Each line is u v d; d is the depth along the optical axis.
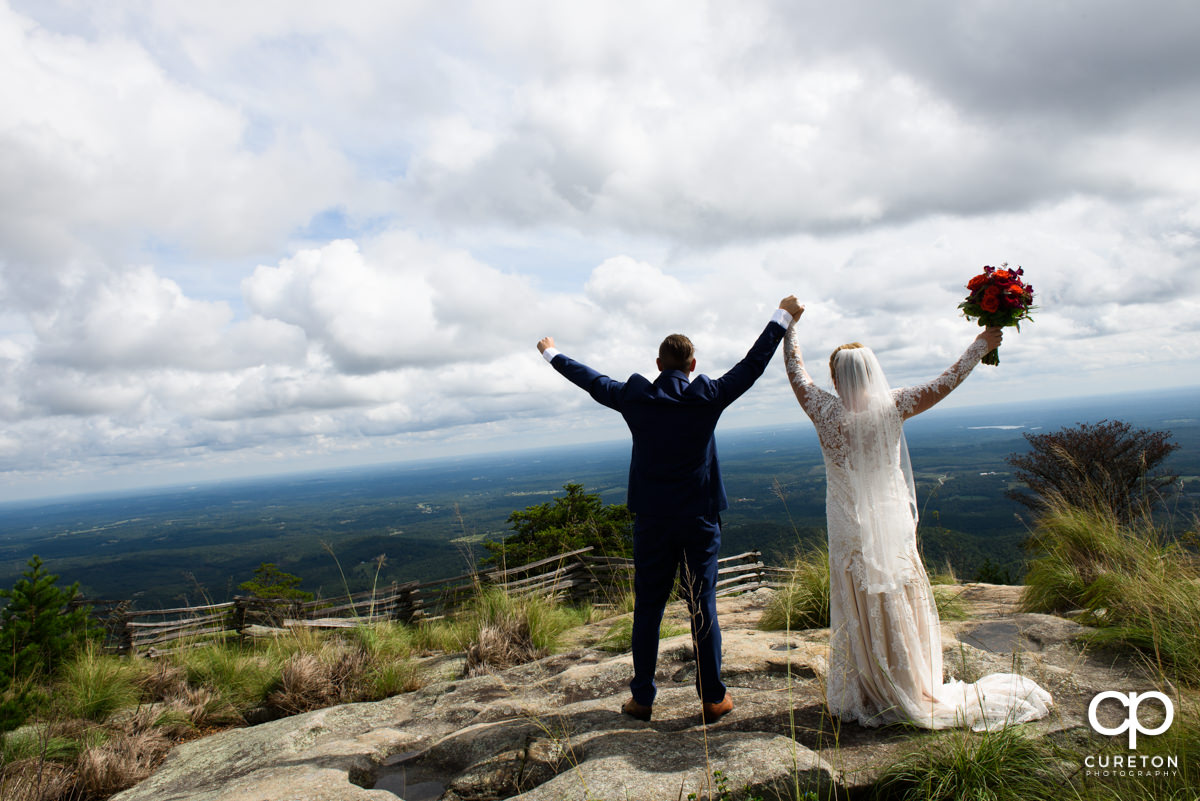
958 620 4.06
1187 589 3.18
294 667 4.75
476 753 2.69
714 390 2.47
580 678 3.62
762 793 1.91
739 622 5.28
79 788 3.39
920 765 2.00
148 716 4.35
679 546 2.56
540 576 8.30
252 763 3.19
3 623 5.99
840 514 2.47
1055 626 3.50
